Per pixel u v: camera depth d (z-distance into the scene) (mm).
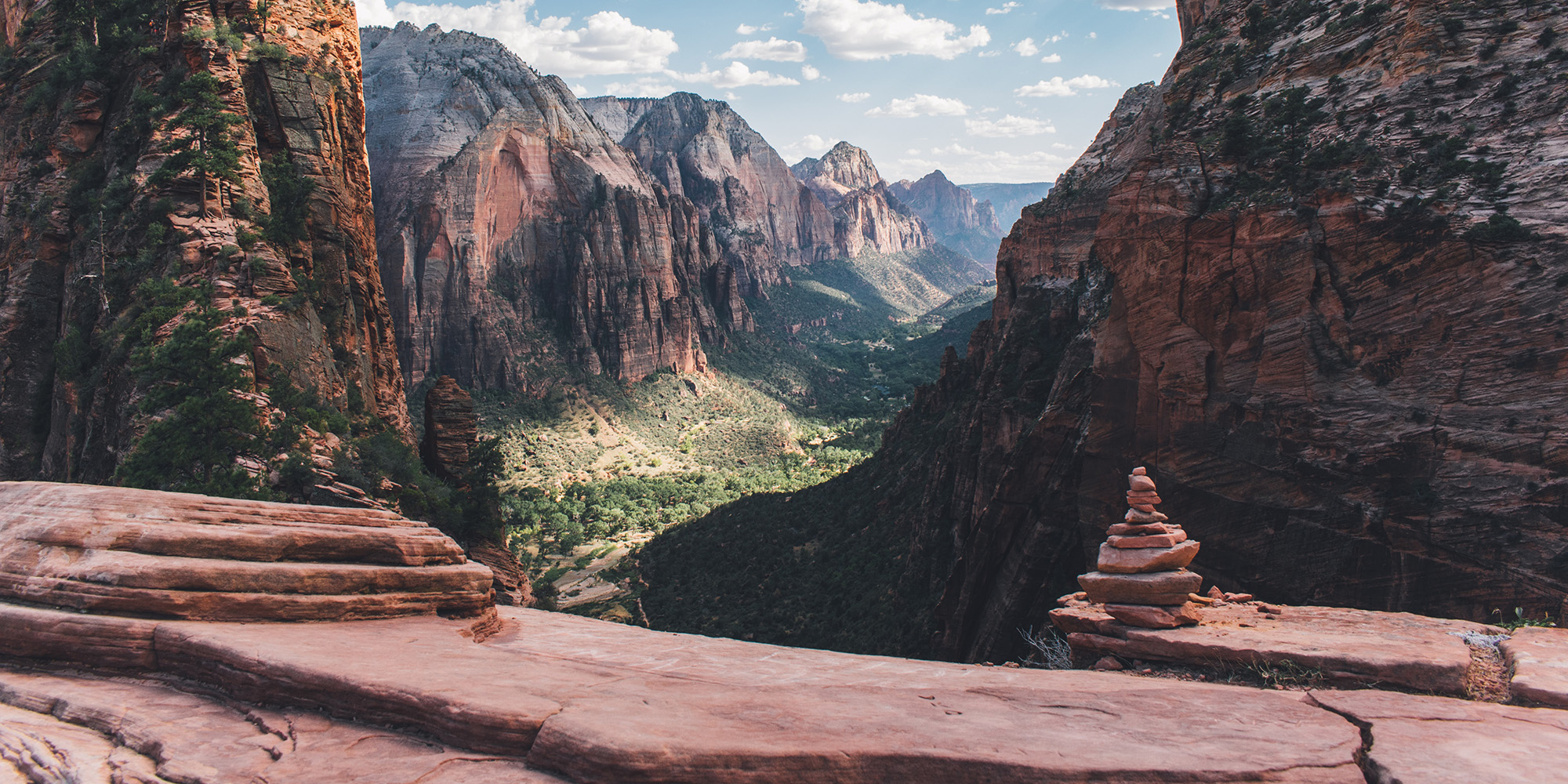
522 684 8258
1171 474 32844
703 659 10547
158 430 30375
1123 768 6469
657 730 6957
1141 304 34375
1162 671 11547
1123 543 12977
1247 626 12477
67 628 9211
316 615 10258
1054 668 13859
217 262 37344
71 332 38031
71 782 7090
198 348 32875
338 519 11805
